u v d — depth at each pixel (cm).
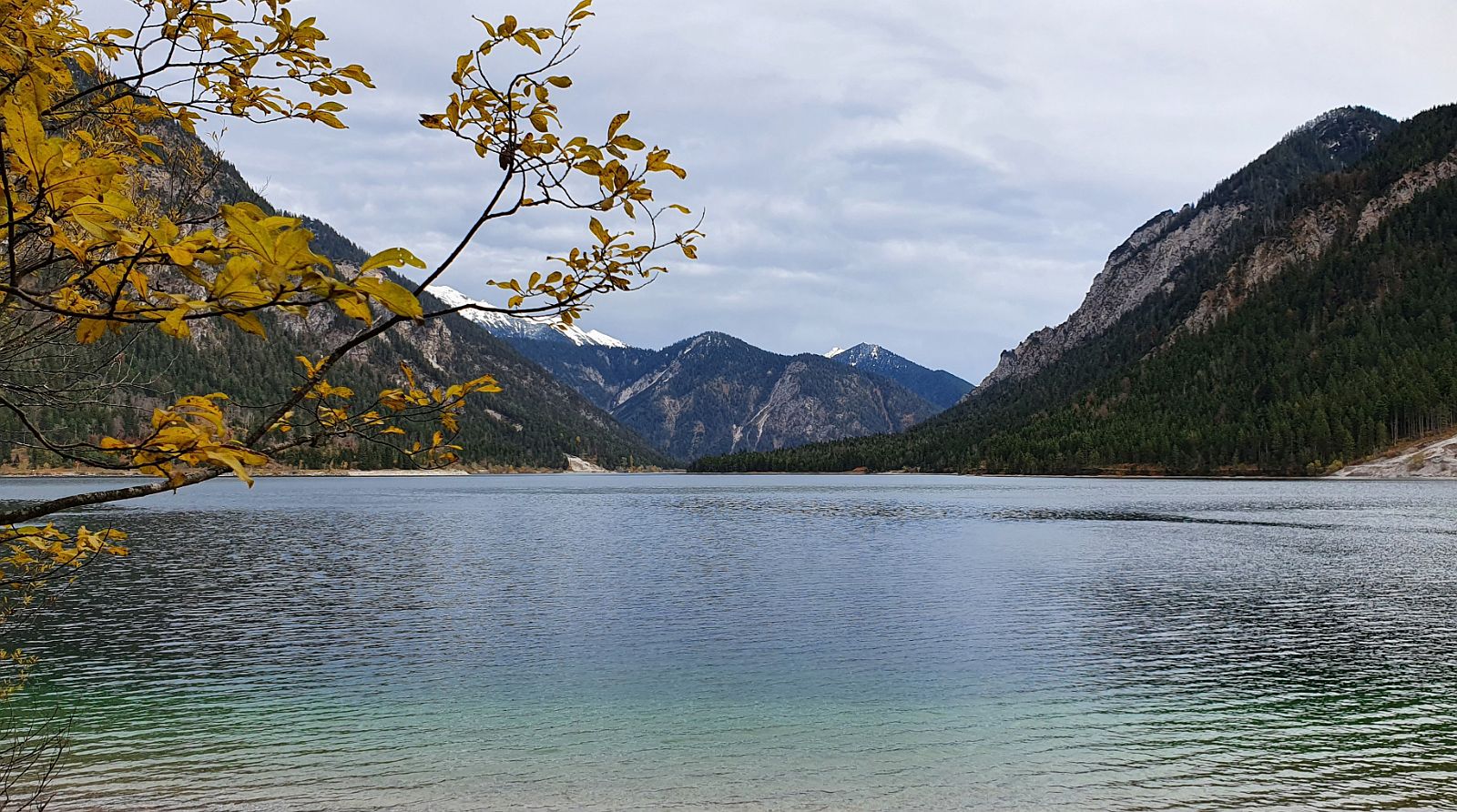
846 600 3816
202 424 352
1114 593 3981
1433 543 5891
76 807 1598
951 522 8419
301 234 256
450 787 1705
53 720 2109
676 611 3556
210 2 395
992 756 1870
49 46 380
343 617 3428
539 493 16962
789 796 1673
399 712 2173
